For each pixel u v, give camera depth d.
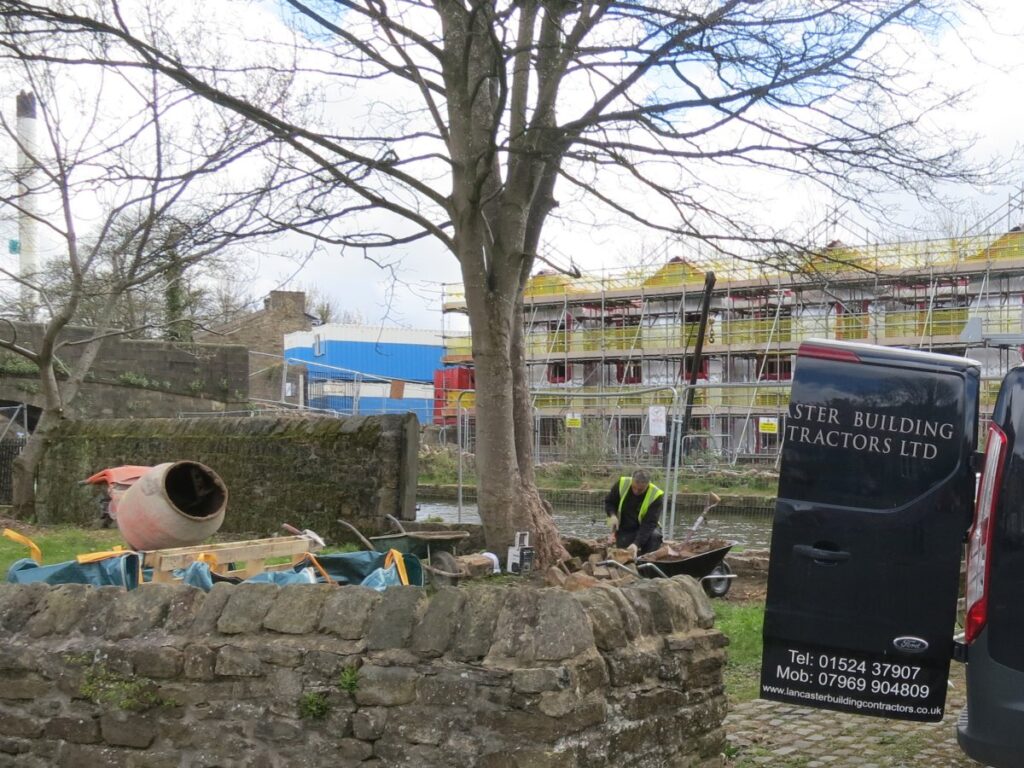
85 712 4.25
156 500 6.96
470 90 10.27
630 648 3.99
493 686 3.60
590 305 36.84
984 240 27.98
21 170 14.66
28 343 25.77
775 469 24.16
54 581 5.50
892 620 4.82
